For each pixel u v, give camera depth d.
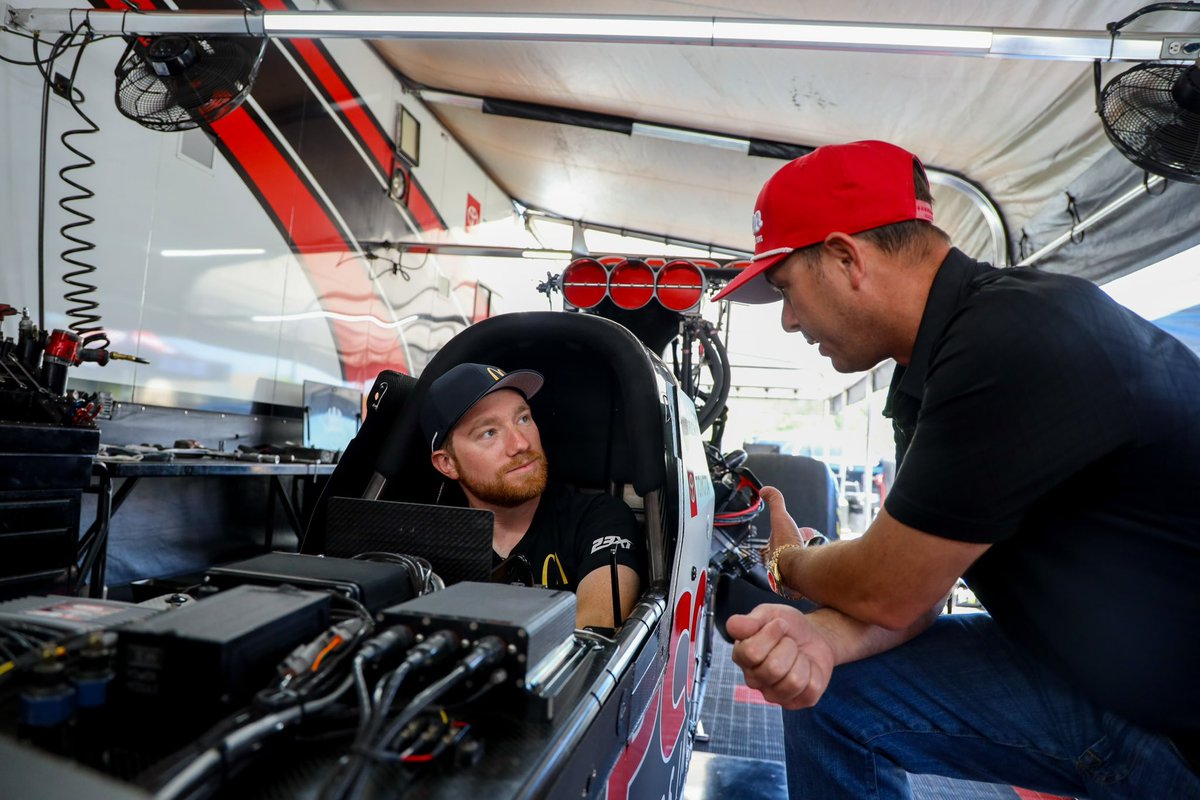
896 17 3.42
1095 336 0.88
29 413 2.01
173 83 3.18
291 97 5.43
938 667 1.33
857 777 1.36
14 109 3.38
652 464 1.61
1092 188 3.91
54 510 2.00
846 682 1.35
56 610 0.81
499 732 0.70
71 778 0.52
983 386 0.88
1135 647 0.97
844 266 1.07
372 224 6.62
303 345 5.60
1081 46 2.76
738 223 7.97
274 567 0.92
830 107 4.60
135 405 4.05
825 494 4.67
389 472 1.67
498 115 6.90
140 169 4.04
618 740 0.96
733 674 3.55
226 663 0.61
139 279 4.06
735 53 4.24
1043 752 1.21
